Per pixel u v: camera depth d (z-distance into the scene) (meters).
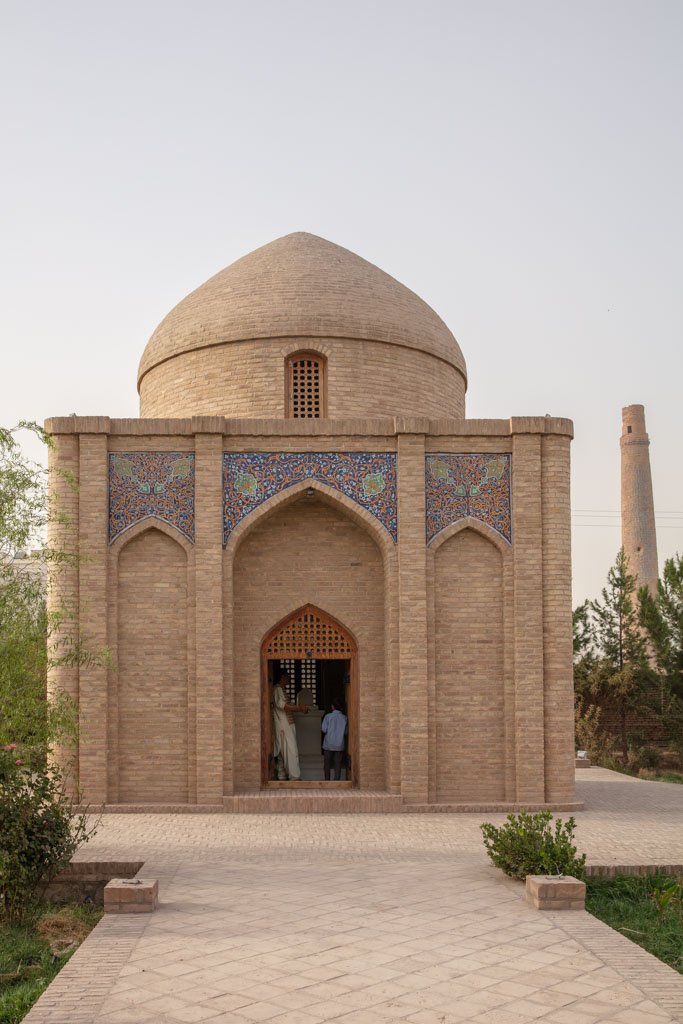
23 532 10.41
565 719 14.23
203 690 14.00
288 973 6.71
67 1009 6.05
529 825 9.84
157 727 14.12
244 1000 6.19
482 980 6.56
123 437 14.38
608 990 6.36
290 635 15.13
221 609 14.14
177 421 14.38
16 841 9.20
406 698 14.12
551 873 9.37
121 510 14.29
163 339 17.23
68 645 13.91
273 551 15.05
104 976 6.66
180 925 7.91
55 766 10.76
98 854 10.88
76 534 14.15
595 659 27.91
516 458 14.50
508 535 14.45
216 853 10.96
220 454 14.35
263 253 17.62
